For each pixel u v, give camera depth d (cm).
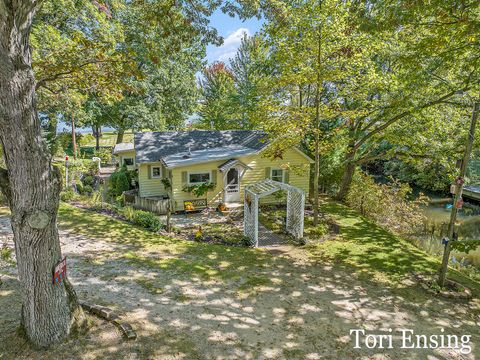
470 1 646
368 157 1727
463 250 788
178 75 2950
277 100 1416
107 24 1661
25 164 380
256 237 1122
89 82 753
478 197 1939
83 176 2336
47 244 422
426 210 1836
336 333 610
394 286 842
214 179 1661
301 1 1096
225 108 3203
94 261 829
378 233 1290
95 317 535
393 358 549
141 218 1220
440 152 1362
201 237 1155
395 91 1247
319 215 1516
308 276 871
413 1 632
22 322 468
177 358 481
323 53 1134
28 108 371
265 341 560
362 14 718
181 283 754
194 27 797
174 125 3291
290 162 1759
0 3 320
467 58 873
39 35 1276
